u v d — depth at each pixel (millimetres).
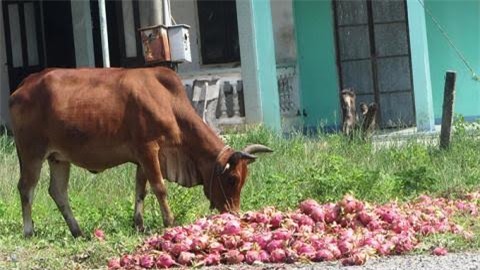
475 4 24656
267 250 11484
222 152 14125
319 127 23578
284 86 24766
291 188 16047
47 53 26578
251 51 23062
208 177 14133
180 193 15156
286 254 11289
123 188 17781
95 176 18125
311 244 11422
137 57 25766
